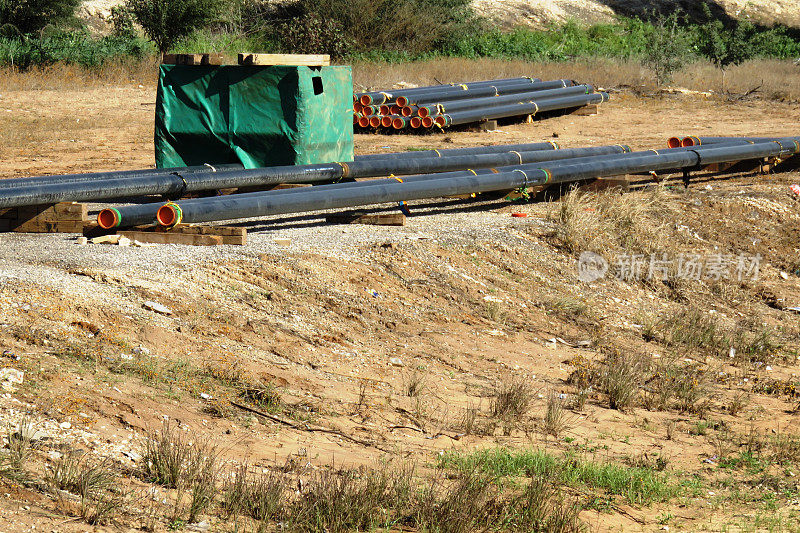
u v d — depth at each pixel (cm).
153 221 2930
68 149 5588
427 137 6812
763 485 1831
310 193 3278
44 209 3072
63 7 11331
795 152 5278
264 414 1847
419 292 2888
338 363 2247
